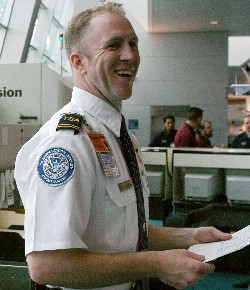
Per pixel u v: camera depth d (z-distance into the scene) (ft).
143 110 35.99
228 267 11.40
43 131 3.14
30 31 26.81
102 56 3.19
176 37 35.45
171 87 35.73
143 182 3.78
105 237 3.01
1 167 6.43
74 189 2.77
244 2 25.23
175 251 2.88
